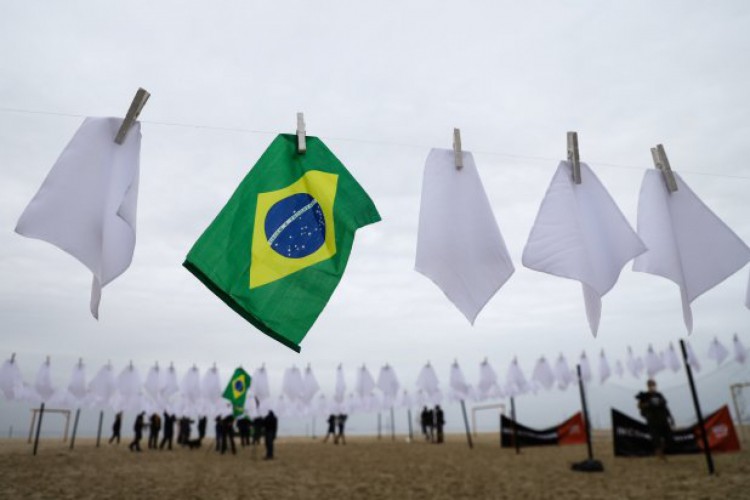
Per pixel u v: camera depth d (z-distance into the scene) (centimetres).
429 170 349
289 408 2875
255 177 319
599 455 1232
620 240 340
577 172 353
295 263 307
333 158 337
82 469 1117
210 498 734
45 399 1427
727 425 1109
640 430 1151
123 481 919
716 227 370
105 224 286
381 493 761
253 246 302
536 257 333
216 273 290
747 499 607
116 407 2244
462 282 332
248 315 290
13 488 826
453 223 341
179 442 2383
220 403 2309
